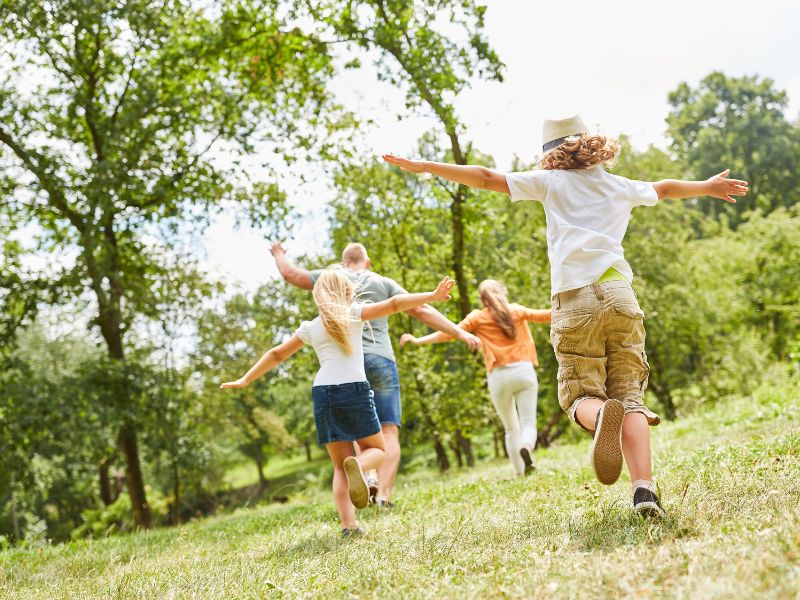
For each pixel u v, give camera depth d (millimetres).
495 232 21938
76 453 15516
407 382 17172
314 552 3914
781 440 4832
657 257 26047
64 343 20656
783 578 1902
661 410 29594
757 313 32656
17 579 4449
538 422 25688
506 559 2781
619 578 2189
